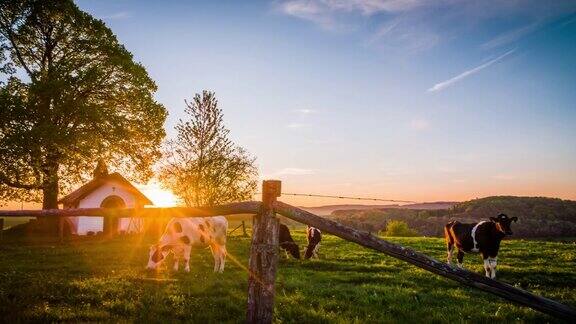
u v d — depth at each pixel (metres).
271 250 4.01
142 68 30.89
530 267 15.03
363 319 7.11
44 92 25.12
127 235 29.64
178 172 30.17
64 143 24.91
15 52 29.14
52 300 8.16
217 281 10.67
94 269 12.88
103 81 29.55
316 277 12.37
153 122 30.86
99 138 28.53
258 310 3.96
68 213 4.96
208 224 13.68
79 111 26.09
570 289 11.20
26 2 27.55
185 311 7.30
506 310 8.11
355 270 14.33
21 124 24.62
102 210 4.87
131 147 30.66
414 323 7.03
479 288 3.69
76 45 29.56
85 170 28.59
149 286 9.74
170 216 4.59
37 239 25.00
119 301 7.86
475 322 7.20
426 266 3.78
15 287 9.34
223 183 30.27
